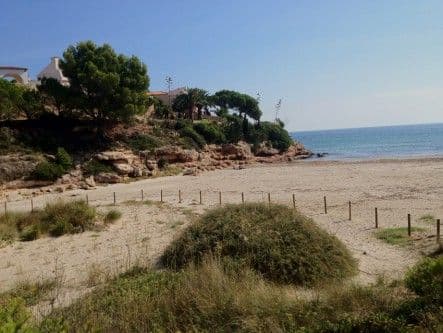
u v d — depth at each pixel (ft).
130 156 186.39
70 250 60.54
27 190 145.69
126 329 23.94
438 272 26.89
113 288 33.27
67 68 181.37
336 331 21.12
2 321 17.51
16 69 225.15
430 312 20.80
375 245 54.75
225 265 38.06
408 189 113.80
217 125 266.57
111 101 183.01
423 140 449.48
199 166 212.43
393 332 20.36
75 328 23.57
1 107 160.56
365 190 116.67
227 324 23.79
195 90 279.08
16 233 70.95
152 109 248.73
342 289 28.53
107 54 184.44
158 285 31.86
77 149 177.17
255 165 242.37
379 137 591.78
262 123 309.63
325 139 633.20
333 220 74.49
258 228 43.04
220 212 48.06
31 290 39.22
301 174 176.45
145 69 192.44
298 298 27.66
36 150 164.45
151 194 130.52
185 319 25.12
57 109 199.93
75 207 78.02
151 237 64.80
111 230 72.33
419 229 62.23
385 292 27.09
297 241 40.70
